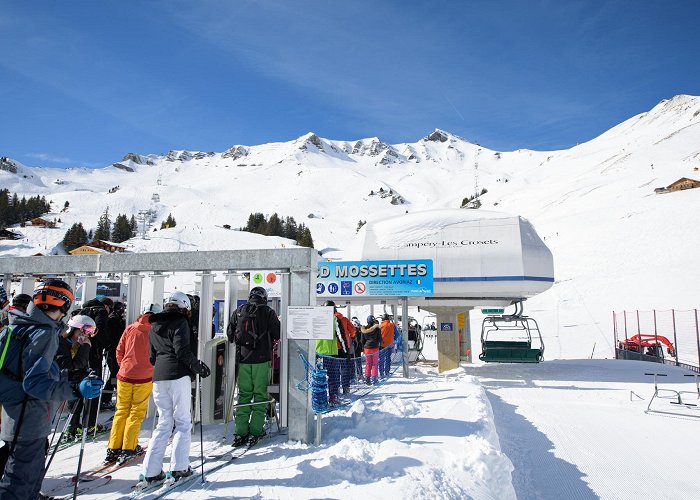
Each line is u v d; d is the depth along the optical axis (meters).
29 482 2.91
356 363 9.67
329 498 3.57
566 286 36.16
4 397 2.86
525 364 15.66
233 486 3.88
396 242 13.02
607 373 13.30
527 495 4.84
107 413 6.82
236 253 5.71
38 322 2.95
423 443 5.02
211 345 5.51
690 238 40.62
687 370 13.91
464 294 12.88
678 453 6.16
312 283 5.42
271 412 5.80
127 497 3.73
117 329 6.34
